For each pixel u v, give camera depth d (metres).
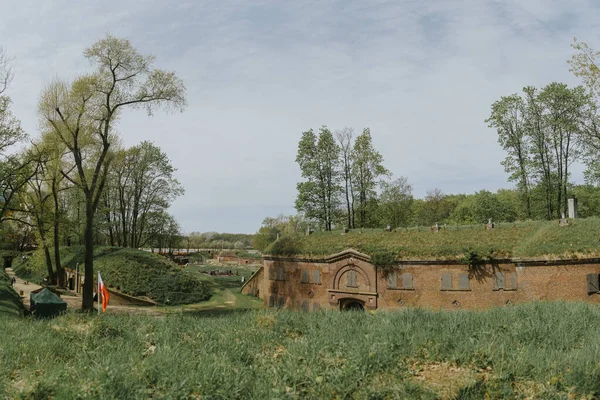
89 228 35.28
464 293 33.91
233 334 15.80
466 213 72.19
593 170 42.88
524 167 46.97
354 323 17.69
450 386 10.59
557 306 19.92
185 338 15.78
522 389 10.64
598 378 10.72
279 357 13.33
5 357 12.77
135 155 64.69
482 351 12.55
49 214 41.66
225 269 89.81
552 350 12.87
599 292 29.83
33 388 10.06
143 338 15.55
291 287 42.16
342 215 56.09
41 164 38.47
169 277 52.44
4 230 47.28
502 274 33.16
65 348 14.12
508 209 60.66
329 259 39.25
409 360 12.54
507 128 47.72
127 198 65.81
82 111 34.09
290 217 98.00
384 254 36.47
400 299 35.81
